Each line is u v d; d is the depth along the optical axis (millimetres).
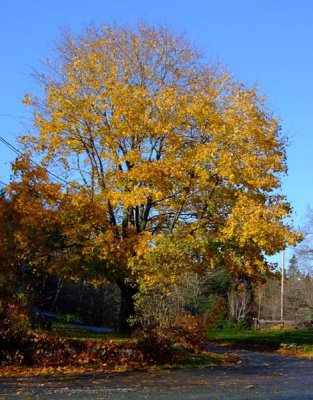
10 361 15086
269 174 20406
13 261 18109
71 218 20031
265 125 21109
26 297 17391
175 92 21219
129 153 20797
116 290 43438
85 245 20672
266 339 30250
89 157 22219
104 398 10273
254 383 13070
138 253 19625
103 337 20547
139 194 19969
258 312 51500
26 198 19938
